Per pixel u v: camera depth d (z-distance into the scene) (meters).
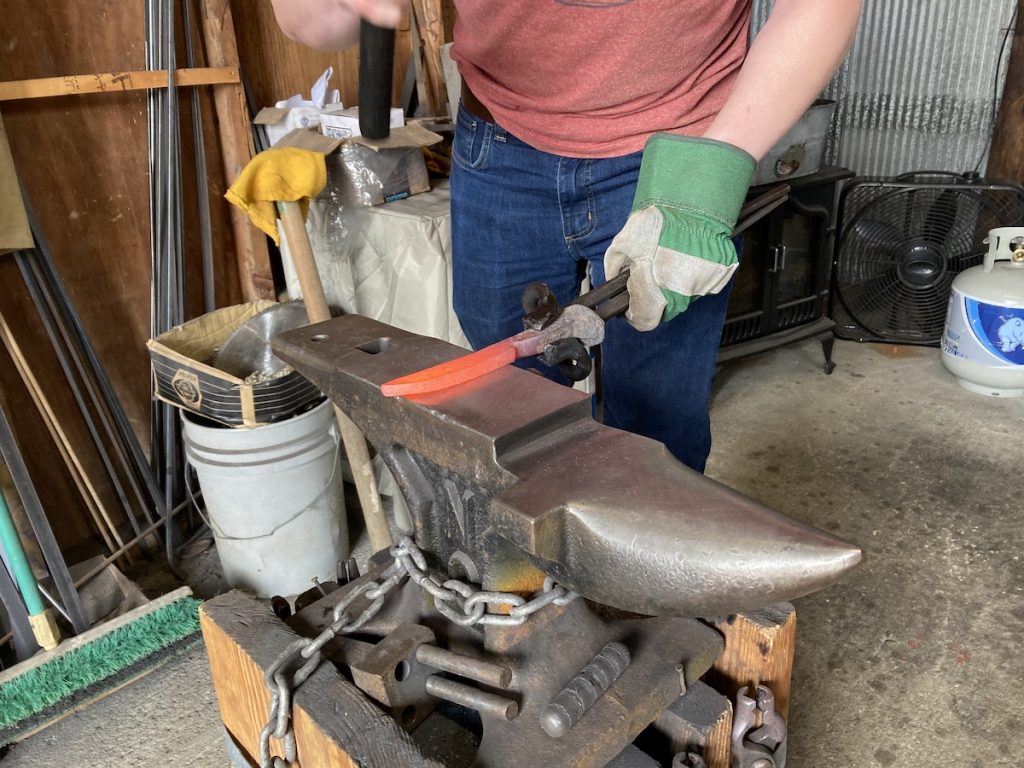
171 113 1.89
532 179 1.26
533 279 1.37
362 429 0.83
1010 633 1.74
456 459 0.70
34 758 1.57
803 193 2.64
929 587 1.88
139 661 1.69
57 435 1.82
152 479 2.06
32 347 1.86
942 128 3.15
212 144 2.08
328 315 1.83
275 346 0.88
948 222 2.84
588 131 1.18
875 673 1.65
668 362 1.26
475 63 1.25
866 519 2.12
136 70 1.90
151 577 2.05
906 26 3.04
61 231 1.87
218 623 0.87
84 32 1.80
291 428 1.79
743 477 2.33
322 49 1.11
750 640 0.87
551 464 0.66
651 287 0.89
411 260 1.88
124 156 1.93
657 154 0.91
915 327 3.00
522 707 0.76
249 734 0.91
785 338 2.81
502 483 0.66
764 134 0.90
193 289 2.14
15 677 1.56
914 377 2.87
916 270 2.91
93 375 1.95
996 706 1.57
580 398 0.71
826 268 2.85
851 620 1.79
